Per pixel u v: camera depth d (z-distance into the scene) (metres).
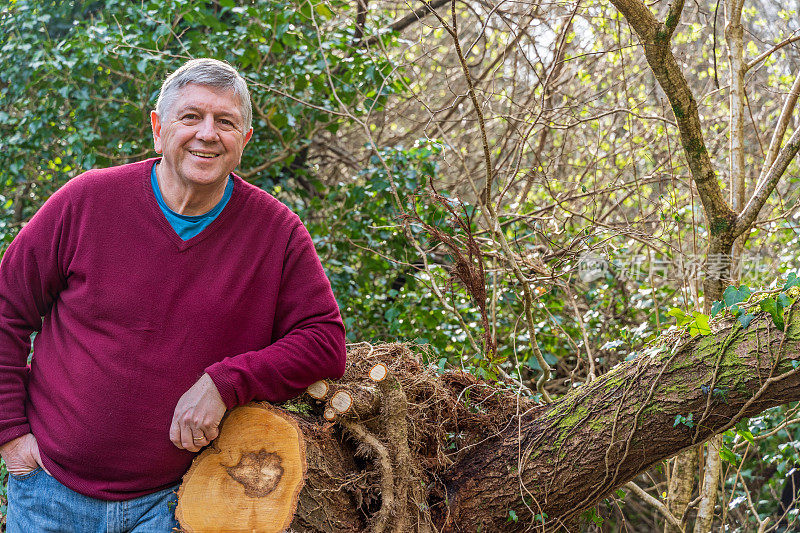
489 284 4.28
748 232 3.42
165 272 2.00
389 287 5.07
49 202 2.05
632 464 2.44
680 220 3.71
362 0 4.96
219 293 2.04
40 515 2.01
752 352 2.23
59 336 2.04
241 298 2.07
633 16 2.62
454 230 4.01
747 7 5.48
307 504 2.16
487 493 2.57
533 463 2.54
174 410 1.98
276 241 2.15
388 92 4.81
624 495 3.32
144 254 2.01
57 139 4.91
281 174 5.39
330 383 2.25
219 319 2.03
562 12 5.11
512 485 2.54
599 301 4.53
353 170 6.13
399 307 4.56
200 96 1.98
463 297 4.09
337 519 2.22
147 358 1.96
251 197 2.15
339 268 4.70
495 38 5.78
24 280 2.02
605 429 2.44
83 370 1.97
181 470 2.05
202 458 2.05
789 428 4.11
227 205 2.10
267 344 2.14
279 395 2.09
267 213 2.17
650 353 2.43
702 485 3.47
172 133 1.98
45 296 2.07
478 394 2.79
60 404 1.98
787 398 2.22
